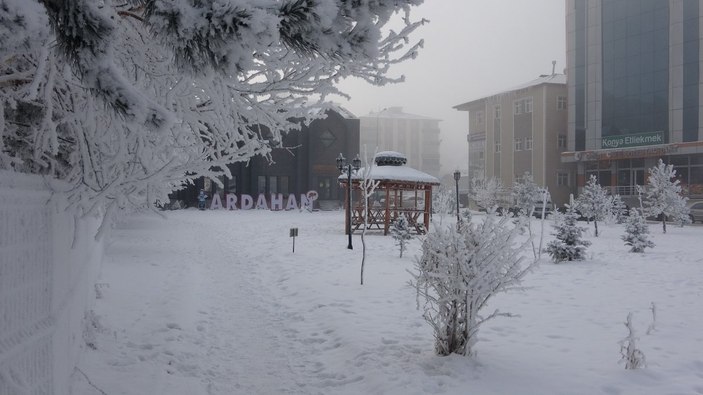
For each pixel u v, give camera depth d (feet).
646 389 16.76
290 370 19.43
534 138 180.04
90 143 10.69
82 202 10.84
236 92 11.68
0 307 7.52
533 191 143.33
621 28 159.74
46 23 5.65
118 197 10.67
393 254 54.90
